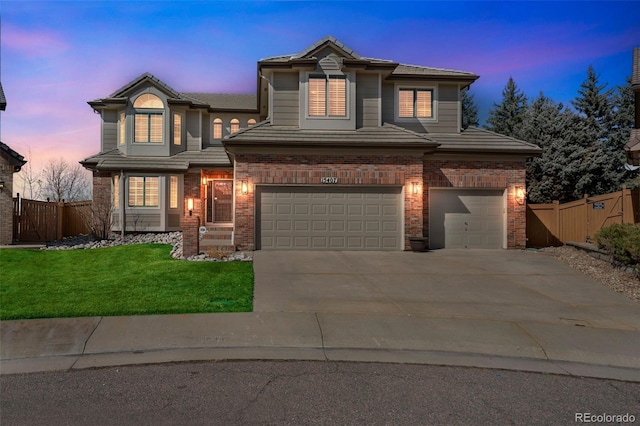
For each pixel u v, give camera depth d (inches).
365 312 287.6
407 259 498.0
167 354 217.6
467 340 242.5
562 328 264.2
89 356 213.9
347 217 566.6
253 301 304.8
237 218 549.0
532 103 1270.9
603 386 188.9
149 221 744.3
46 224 691.4
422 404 165.5
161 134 780.0
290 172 556.4
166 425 146.2
